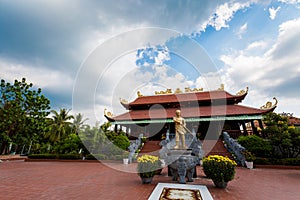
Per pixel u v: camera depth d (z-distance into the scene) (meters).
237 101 20.91
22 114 19.14
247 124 22.84
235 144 12.01
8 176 7.87
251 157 10.55
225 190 5.51
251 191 5.47
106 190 5.46
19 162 14.67
